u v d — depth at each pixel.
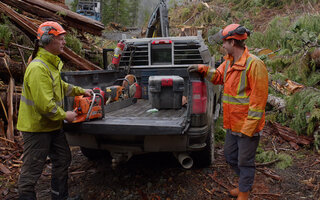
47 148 2.47
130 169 3.56
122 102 3.86
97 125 2.64
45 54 2.35
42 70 2.25
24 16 5.71
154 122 2.68
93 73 3.69
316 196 2.92
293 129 4.60
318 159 3.82
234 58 2.39
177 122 2.67
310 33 5.98
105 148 2.90
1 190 3.03
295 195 2.95
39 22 5.97
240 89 2.34
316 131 4.18
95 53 7.48
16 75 5.02
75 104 2.67
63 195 2.71
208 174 3.37
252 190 3.05
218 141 4.53
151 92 3.52
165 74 4.57
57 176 2.68
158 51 4.67
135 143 2.81
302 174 3.42
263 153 3.86
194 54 4.48
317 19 6.93
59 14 6.21
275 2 13.99
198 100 2.64
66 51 5.96
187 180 3.23
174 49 4.60
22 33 5.66
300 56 5.68
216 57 8.72
